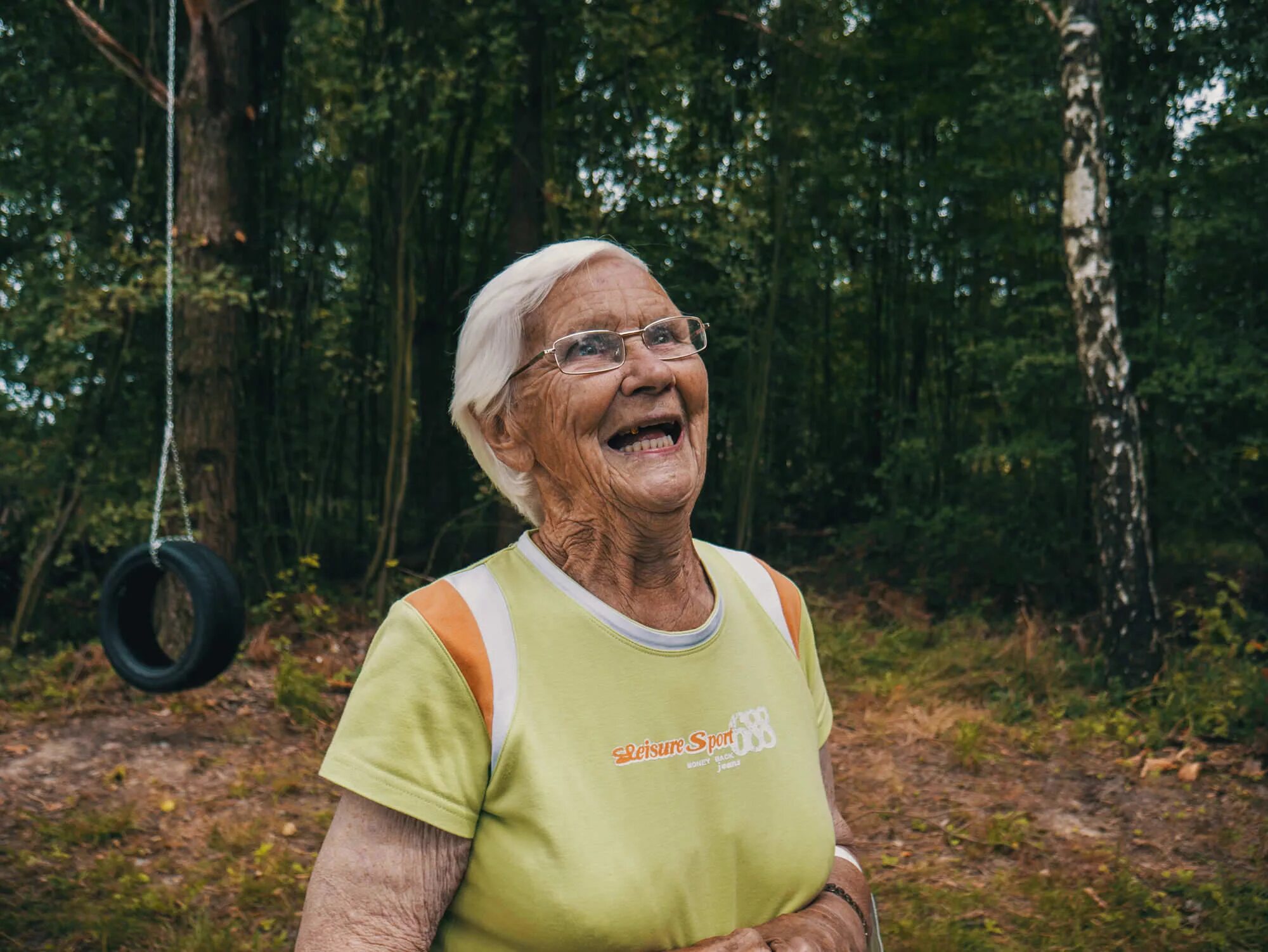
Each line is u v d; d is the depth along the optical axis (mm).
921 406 11875
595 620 1057
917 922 3734
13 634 7266
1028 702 6074
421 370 10078
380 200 8609
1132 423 6410
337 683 6371
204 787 4957
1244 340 7367
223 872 4117
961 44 9195
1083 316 6449
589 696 1025
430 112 7465
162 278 6547
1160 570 8586
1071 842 4508
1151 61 7648
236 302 6602
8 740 5500
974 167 8773
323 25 7363
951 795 4977
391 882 975
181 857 4262
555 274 1117
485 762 995
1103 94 6852
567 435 1089
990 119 8055
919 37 9297
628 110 8734
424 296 9734
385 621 1053
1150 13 7469
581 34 8414
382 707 995
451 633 1009
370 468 11008
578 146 9008
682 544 1124
